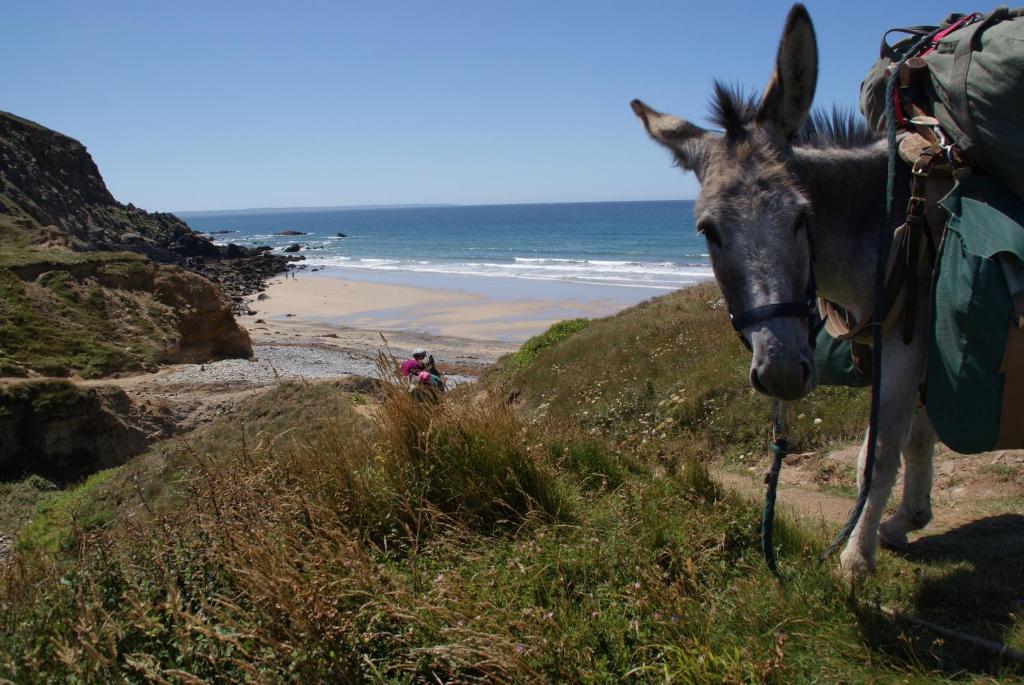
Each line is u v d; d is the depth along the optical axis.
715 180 3.04
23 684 2.93
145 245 66.81
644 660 2.93
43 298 25.41
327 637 2.92
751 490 6.29
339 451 4.82
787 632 3.11
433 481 4.58
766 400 8.15
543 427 5.86
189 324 28.56
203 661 2.96
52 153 67.19
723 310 12.52
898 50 4.00
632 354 12.36
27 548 6.85
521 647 2.84
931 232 3.35
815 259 3.50
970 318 3.12
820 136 3.70
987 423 3.18
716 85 3.26
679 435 8.54
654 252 84.25
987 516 4.79
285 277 69.19
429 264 78.75
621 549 3.80
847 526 3.51
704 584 3.61
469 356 30.41
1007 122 3.10
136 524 4.38
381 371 5.15
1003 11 3.36
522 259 80.62
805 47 3.00
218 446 8.59
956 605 3.49
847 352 4.00
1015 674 2.81
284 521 3.98
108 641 3.04
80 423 16.14
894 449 3.41
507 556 3.87
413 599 3.23
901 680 2.80
